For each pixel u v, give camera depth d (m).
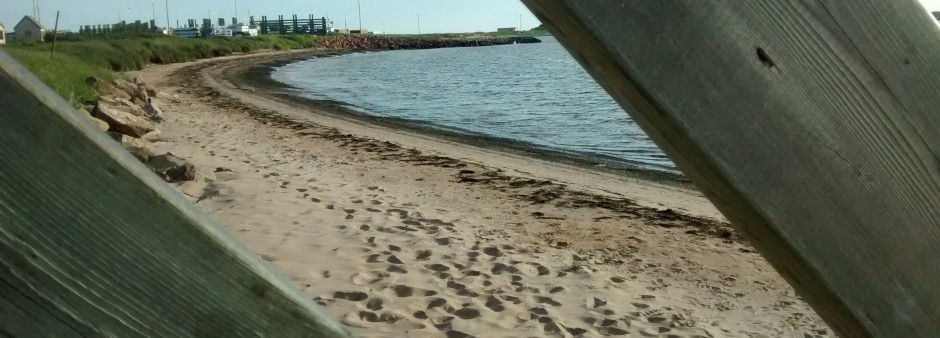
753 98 0.90
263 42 115.62
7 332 0.81
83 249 0.83
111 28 113.44
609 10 0.86
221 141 15.32
